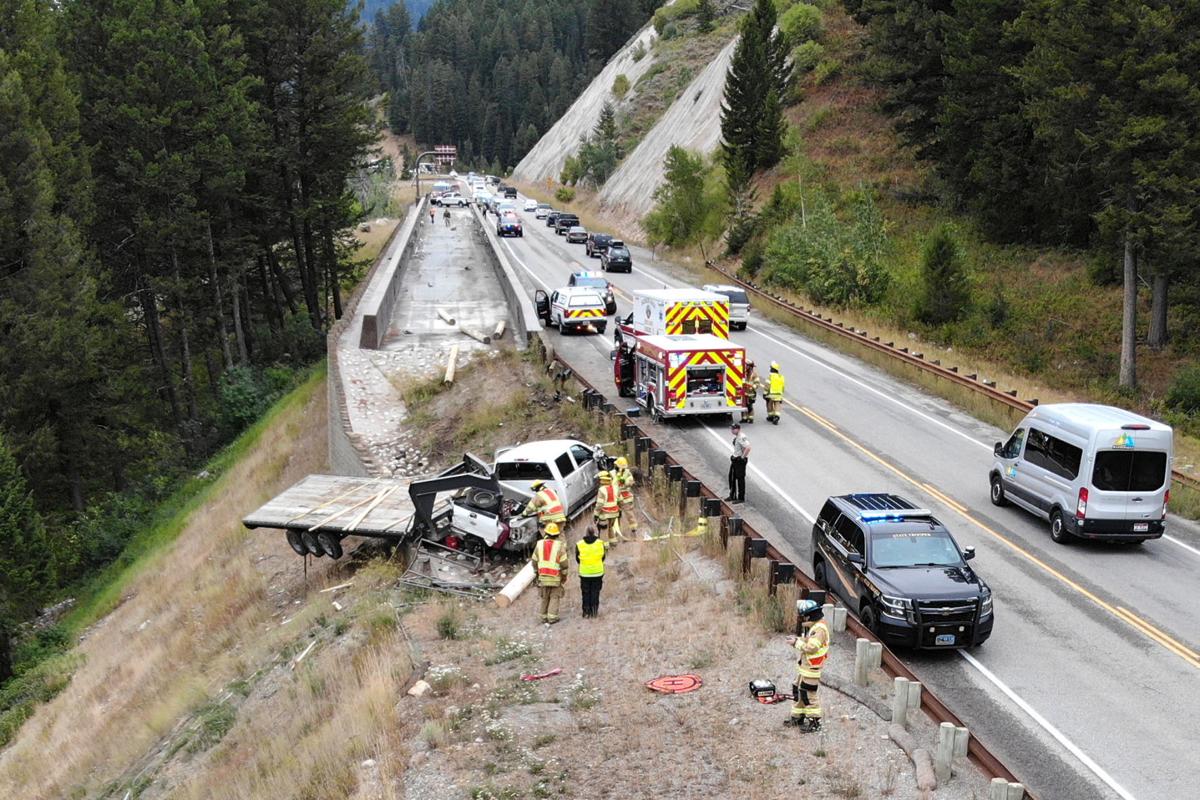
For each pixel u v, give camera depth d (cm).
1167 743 1205
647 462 2262
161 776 1692
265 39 5256
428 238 7575
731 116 6788
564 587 1814
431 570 2014
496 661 1532
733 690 1334
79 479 4316
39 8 4466
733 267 5959
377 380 3309
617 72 15075
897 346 3741
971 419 2850
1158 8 3522
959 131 5066
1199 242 3484
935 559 1502
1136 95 3528
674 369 2662
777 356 3700
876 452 2494
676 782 1133
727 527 1791
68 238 3900
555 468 2055
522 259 6456
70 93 4256
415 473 2692
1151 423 1850
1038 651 1462
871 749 1168
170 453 4556
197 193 4834
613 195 10450
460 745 1273
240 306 5934
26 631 3312
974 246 5031
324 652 1777
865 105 6806
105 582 3600
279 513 2275
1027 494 2006
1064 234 4822
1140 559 1842
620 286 5428
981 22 4762
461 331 3834
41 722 2425
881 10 5572
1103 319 4194
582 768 1184
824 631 1201
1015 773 1136
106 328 4403
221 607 2405
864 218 5078
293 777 1338
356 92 5638
